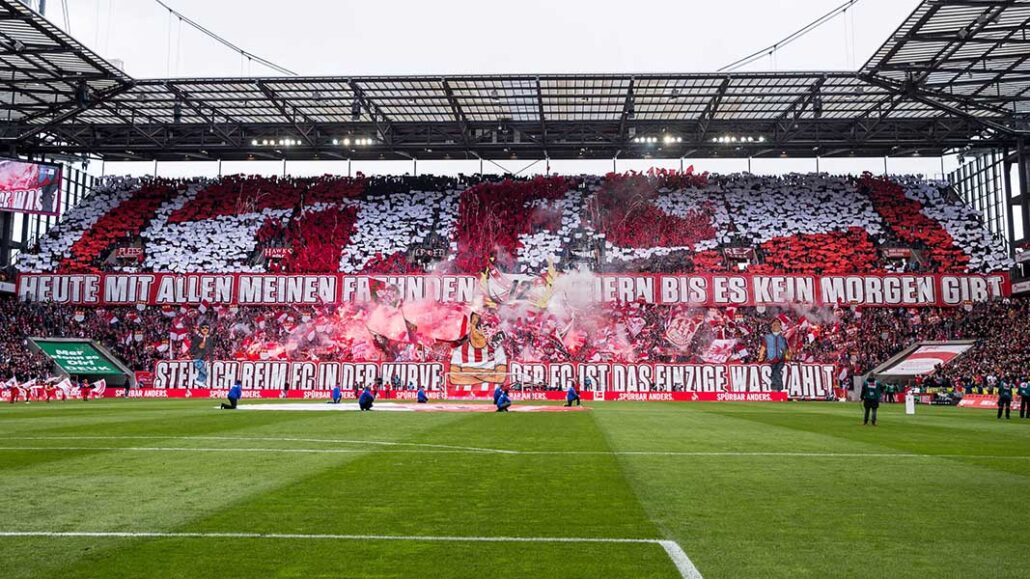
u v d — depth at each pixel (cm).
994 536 754
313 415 2661
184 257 5353
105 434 1816
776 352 4819
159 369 4869
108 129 5753
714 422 2405
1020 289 4866
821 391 4725
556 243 5431
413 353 4912
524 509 880
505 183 5978
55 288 5072
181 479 1095
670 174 6041
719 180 6003
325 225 5603
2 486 1028
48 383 4247
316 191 5950
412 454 1423
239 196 5903
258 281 5078
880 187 5916
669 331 4922
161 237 5531
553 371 4847
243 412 2842
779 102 5047
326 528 777
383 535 748
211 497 948
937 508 897
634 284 5028
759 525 798
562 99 5028
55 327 4969
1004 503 930
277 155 6162
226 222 5659
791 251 5309
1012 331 4559
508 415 2759
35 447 1523
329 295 5050
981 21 3659
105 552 679
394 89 4781
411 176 6072
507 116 5422
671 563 650
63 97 5131
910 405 3030
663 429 2084
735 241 5416
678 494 984
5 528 771
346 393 4844
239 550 688
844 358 4766
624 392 4772
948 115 5372
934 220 5550
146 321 5009
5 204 4853
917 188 5912
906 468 1252
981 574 621
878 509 888
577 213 5681
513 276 5078
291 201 5847
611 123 5594
